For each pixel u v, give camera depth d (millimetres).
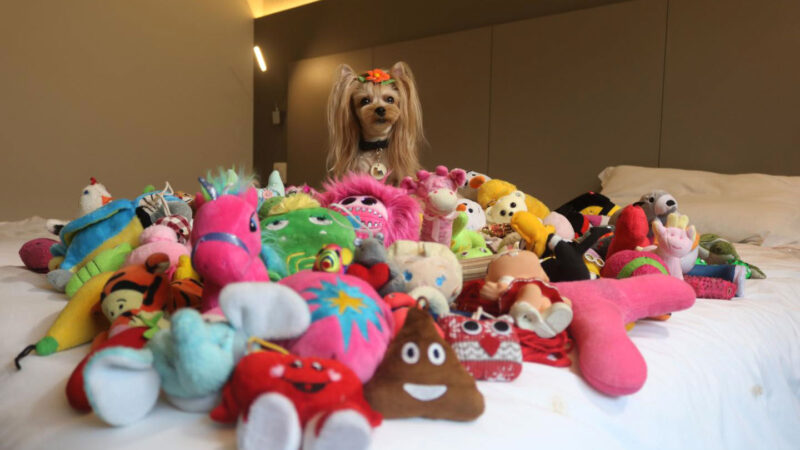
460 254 1103
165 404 541
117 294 695
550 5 2998
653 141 2625
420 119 2105
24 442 519
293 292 526
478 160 3232
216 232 594
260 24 4457
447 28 3436
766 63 2311
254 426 422
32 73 3184
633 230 1029
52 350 705
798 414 990
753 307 1062
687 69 2520
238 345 508
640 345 787
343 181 1093
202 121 4094
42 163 3234
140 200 1104
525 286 736
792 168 2254
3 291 956
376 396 518
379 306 621
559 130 2918
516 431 538
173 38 3885
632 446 632
